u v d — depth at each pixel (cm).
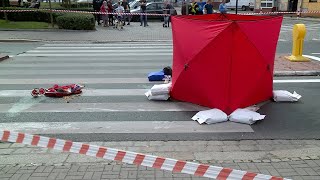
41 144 409
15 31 2109
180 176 420
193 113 660
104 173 429
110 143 530
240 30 609
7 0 2914
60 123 614
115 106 708
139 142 535
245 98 649
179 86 709
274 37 675
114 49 1543
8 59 1273
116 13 2239
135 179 414
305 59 1173
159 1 3106
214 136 555
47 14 2411
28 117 644
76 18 2153
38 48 1578
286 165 455
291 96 732
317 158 477
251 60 633
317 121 624
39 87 858
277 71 995
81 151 394
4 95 786
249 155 488
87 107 703
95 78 955
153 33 2127
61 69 1083
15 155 484
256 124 607
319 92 812
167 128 590
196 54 644
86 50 1512
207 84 650
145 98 761
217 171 353
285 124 608
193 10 2206
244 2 5003
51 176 423
